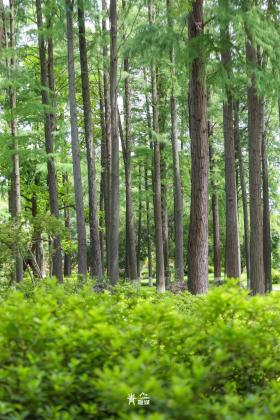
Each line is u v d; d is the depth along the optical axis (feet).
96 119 83.56
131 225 75.25
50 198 54.19
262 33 31.45
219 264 91.09
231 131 51.21
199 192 30.96
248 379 10.28
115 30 47.37
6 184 72.18
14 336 9.26
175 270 75.56
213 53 33.55
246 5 30.63
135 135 83.41
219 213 103.65
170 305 11.23
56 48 64.75
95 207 53.93
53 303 10.77
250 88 45.19
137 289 18.80
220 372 9.22
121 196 92.84
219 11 29.58
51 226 41.93
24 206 88.79
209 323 11.15
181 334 10.09
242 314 11.27
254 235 45.98
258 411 7.90
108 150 71.05
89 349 9.20
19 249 39.52
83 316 10.00
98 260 53.42
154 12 63.98
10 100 54.08
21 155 53.67
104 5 65.21
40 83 54.44
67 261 106.11
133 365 7.58
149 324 10.00
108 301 12.55
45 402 8.59
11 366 8.51
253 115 45.65
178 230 75.05
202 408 7.95
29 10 64.59
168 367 8.95
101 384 7.65
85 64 51.52
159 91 79.05
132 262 75.25
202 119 30.91
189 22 31.07
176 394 7.22
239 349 9.44
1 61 50.29
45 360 8.92
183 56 30.19
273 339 10.05
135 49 33.40
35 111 51.39
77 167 45.75
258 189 46.09
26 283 21.70
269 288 71.87
